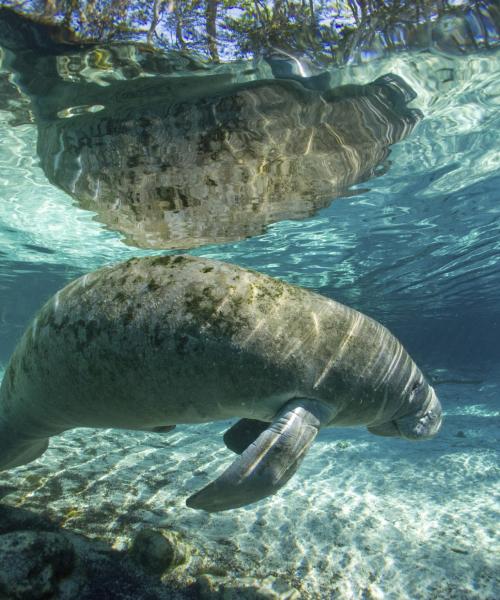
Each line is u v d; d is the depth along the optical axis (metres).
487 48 3.18
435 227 7.72
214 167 4.55
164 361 1.69
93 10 2.65
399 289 13.84
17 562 1.68
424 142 4.70
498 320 25.33
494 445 5.48
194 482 3.40
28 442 2.27
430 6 2.84
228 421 6.79
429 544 2.73
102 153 4.26
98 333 1.74
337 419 1.97
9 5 2.56
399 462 4.64
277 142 4.15
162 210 5.66
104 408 1.85
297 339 1.79
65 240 8.30
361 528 2.90
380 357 1.99
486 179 5.90
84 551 2.06
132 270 1.85
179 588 1.96
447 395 11.29
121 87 3.30
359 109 3.81
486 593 2.22
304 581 2.22
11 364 2.08
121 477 3.26
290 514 3.02
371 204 6.42
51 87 3.30
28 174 5.03
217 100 3.48
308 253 9.10
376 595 2.17
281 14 2.81
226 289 1.78
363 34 2.98
